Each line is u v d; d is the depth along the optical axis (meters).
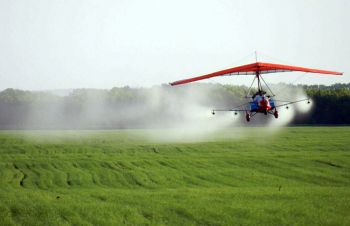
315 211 35.81
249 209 36.56
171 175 68.19
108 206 38.66
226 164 78.50
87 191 52.28
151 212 36.44
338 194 44.41
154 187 58.72
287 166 73.69
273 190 49.22
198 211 36.00
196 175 67.75
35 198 44.09
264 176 65.06
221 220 33.38
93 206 38.69
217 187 56.66
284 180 61.31
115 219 34.34
